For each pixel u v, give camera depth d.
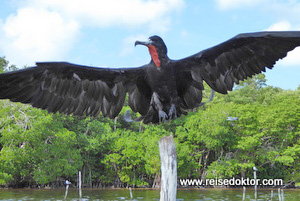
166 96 4.89
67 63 4.42
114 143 38.91
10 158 28.53
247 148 38.28
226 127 38.44
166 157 4.70
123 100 4.97
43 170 31.69
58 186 39.97
